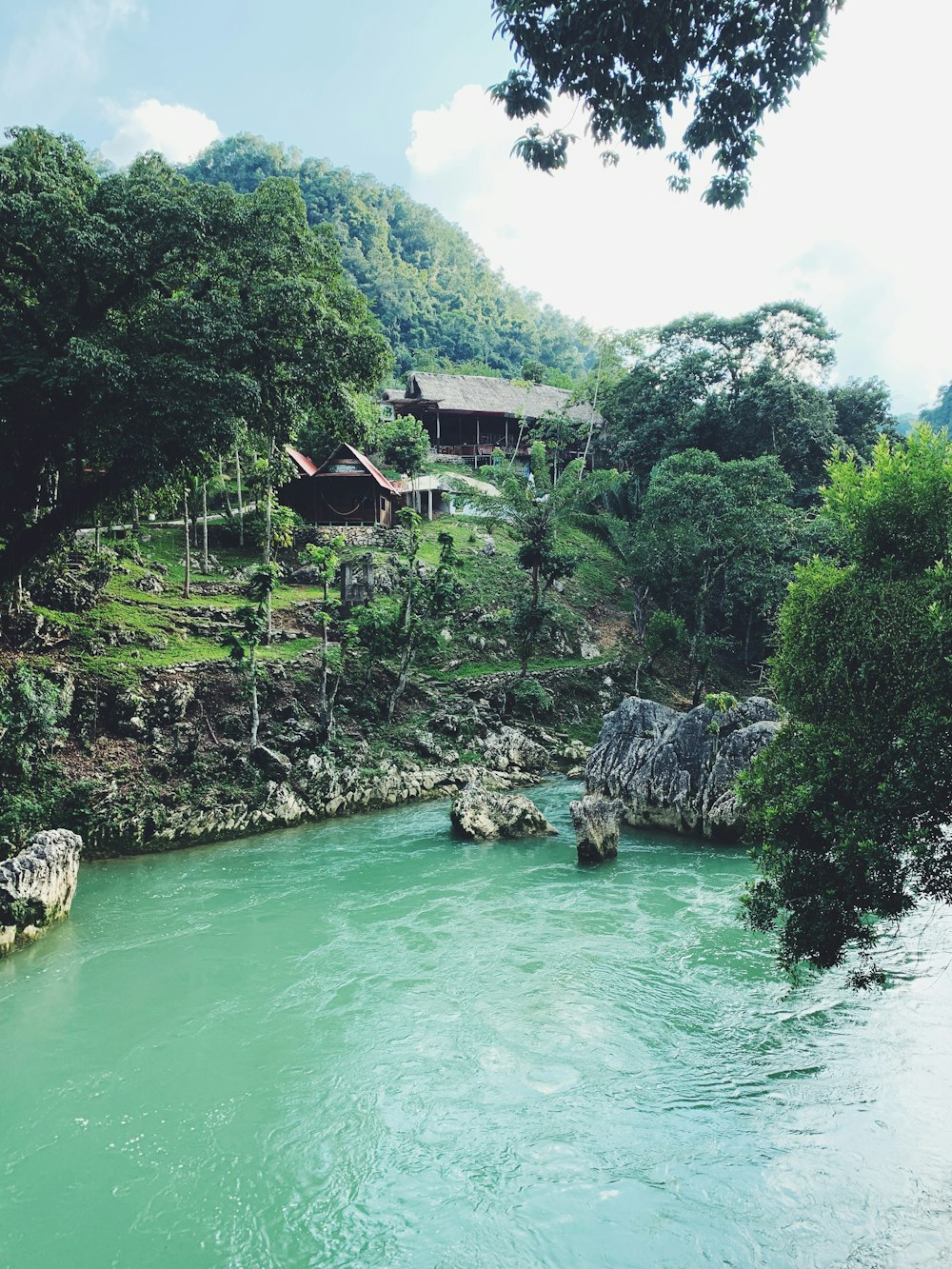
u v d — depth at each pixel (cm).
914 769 766
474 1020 1128
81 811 2072
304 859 2003
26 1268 700
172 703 2539
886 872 782
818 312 5128
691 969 1284
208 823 2202
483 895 1697
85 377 1933
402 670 3119
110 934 1495
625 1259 680
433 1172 809
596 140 922
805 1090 921
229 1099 953
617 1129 865
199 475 2508
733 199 950
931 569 848
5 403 2059
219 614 3216
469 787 2327
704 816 2169
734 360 5312
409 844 2130
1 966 1353
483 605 4159
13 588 2505
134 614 3000
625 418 5731
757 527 3766
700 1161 804
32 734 2194
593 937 1438
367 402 3991
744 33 833
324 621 2805
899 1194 740
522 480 4094
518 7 839
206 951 1405
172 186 2314
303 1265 695
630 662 4172
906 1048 1000
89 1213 767
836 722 880
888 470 920
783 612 983
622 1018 1122
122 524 3928
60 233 1998
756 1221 717
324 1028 1116
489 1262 685
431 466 5703
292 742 2630
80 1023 1146
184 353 2159
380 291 12356
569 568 3694
